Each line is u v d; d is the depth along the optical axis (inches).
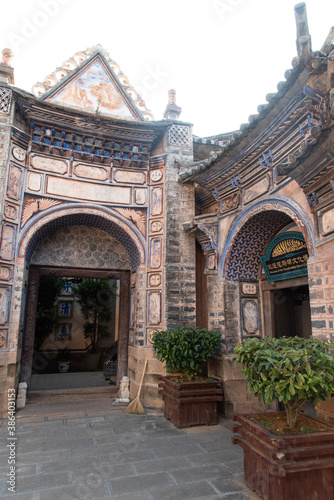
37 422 246.5
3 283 259.4
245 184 257.6
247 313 278.5
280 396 133.6
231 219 273.9
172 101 350.9
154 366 296.4
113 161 326.0
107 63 340.5
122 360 344.8
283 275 258.8
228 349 266.8
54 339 594.6
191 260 313.9
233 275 279.6
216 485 155.0
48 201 296.7
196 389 243.1
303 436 131.0
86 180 313.7
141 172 334.3
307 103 189.5
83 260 341.1
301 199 197.0
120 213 321.7
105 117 307.7
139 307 313.9
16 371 269.3
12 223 272.7
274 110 207.9
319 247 178.5
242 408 261.7
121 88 341.1
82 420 252.7
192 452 192.5
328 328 168.6
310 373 130.2
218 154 258.2
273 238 263.9
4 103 275.6
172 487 152.9
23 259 276.2
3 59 290.0
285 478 126.9
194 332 260.8
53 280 548.7
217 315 278.5
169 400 256.1
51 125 300.0
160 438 215.0
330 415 161.3
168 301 301.1
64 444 203.6
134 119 341.1
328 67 154.8
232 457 185.8
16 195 277.9
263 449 134.6
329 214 172.1
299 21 166.7
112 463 177.3
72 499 142.5
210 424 241.1
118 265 354.3
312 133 151.3
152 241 321.4
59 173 304.7
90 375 473.7
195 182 323.6
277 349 150.7
